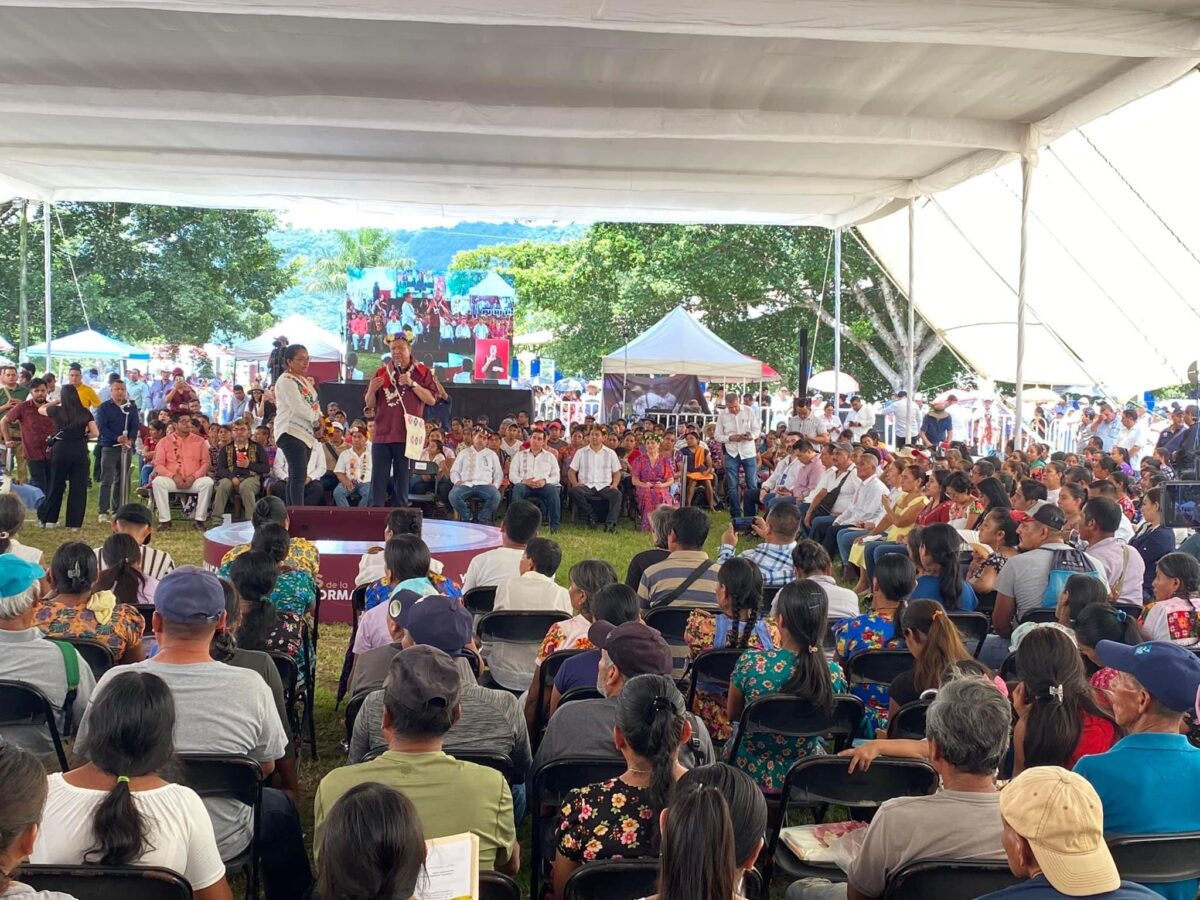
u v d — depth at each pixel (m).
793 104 11.37
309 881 3.22
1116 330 14.97
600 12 7.75
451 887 1.94
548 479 12.93
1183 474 8.03
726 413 14.62
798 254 30.30
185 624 3.02
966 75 10.02
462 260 47.12
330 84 11.34
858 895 2.52
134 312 32.28
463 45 9.89
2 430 12.78
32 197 17.69
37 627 4.05
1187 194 11.41
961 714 2.42
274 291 36.88
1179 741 2.61
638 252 31.66
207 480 11.79
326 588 7.61
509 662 4.67
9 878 1.78
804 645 3.53
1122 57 9.05
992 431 21.56
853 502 10.54
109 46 10.27
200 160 15.45
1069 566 5.45
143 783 2.26
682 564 5.08
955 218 16.55
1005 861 2.31
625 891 2.25
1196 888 2.62
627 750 2.46
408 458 9.26
